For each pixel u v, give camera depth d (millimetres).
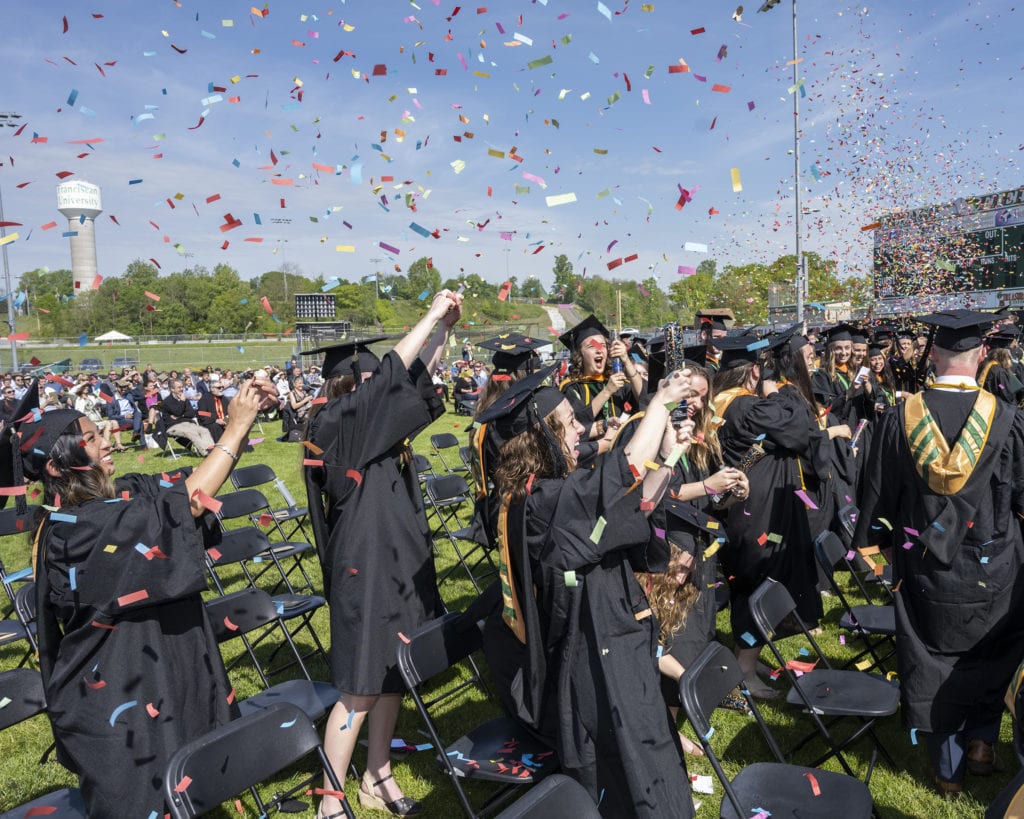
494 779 2602
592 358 5000
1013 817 1626
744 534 3986
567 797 1971
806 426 3961
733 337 4469
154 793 2219
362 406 2996
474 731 2947
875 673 4176
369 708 3045
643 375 4988
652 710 2352
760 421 3949
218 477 2336
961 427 3111
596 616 2363
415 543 3137
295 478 11922
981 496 3061
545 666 2467
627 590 2453
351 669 2953
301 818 3254
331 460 3047
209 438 15680
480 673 4477
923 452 3152
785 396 4410
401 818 3201
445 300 3250
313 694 3348
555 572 2344
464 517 8562
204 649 2439
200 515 2332
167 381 18484
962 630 3104
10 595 4543
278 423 21156
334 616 3049
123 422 17875
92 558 2156
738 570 4062
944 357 3246
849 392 6789
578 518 2303
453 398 23703
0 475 2363
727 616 5262
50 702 2250
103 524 2176
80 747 2209
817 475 4543
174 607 2375
